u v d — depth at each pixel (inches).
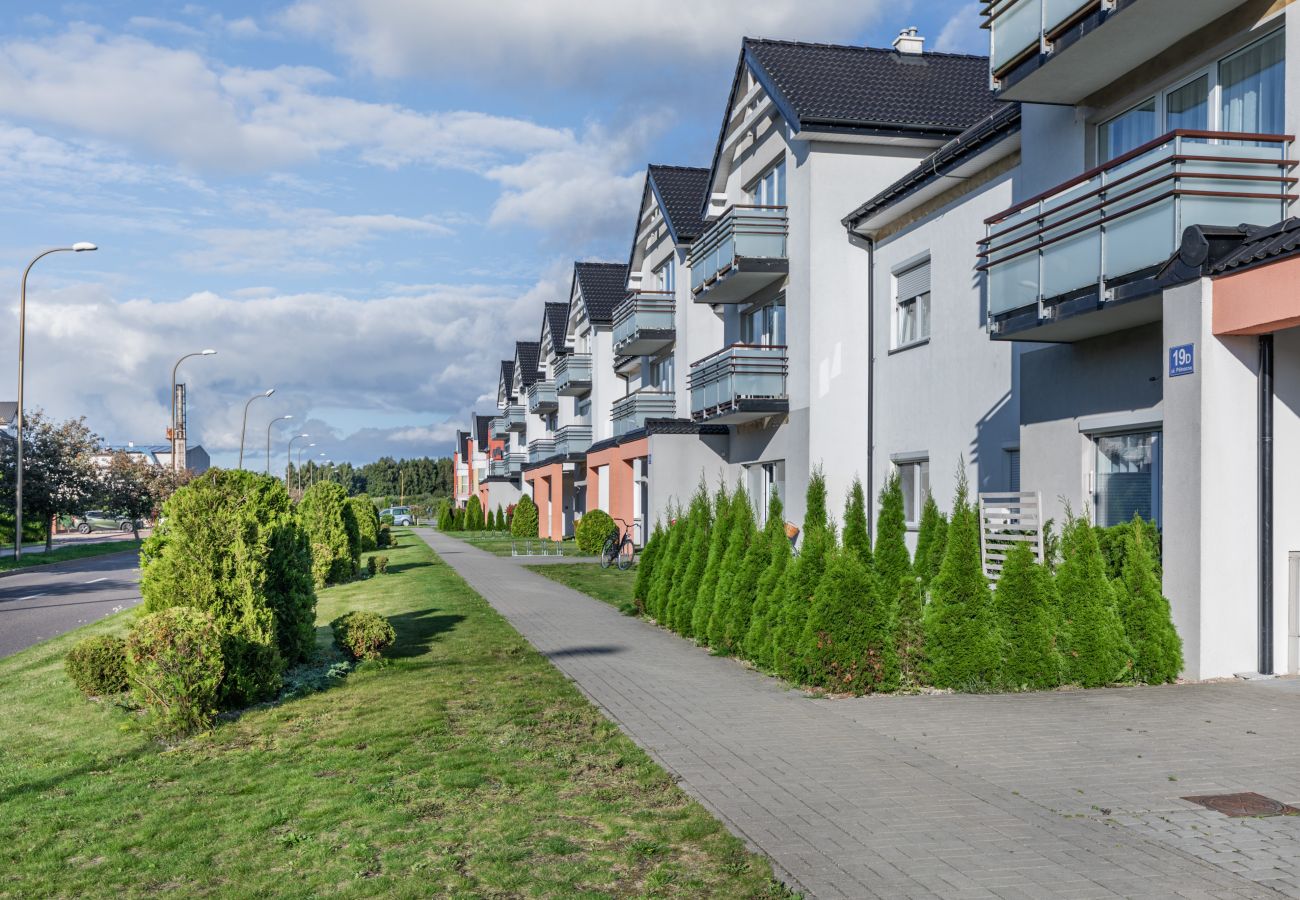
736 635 429.4
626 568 984.9
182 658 304.8
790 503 799.7
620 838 199.9
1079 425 475.8
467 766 255.6
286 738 294.2
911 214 683.4
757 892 171.0
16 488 1355.8
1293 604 366.6
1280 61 377.1
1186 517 365.1
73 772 264.7
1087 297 410.0
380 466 6053.2
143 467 1977.1
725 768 250.7
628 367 1379.2
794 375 791.1
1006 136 546.6
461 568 1008.2
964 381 613.9
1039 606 357.1
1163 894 168.9
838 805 219.1
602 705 331.6
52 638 566.6
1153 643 360.8
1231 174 365.1
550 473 1807.3
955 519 364.5
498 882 177.2
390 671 401.7
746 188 900.6
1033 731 289.3
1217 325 356.5
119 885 182.9
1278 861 183.8
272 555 392.5
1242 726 293.4
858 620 350.9
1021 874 178.1
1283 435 366.9
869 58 841.5
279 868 187.8
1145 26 403.2
